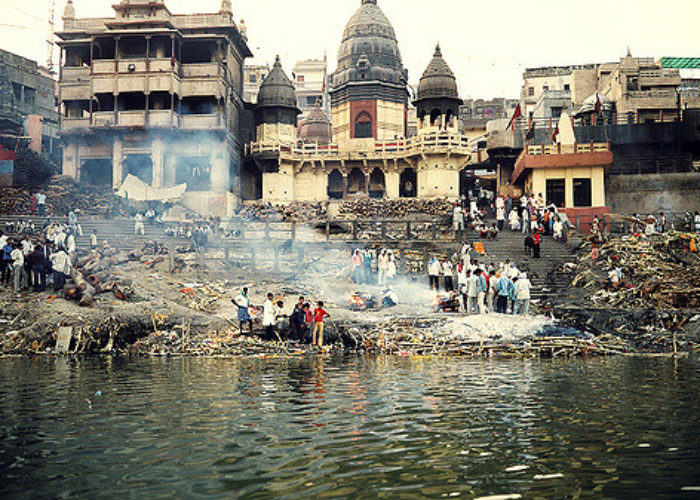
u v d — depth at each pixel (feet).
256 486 18.15
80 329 62.44
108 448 22.39
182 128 145.69
